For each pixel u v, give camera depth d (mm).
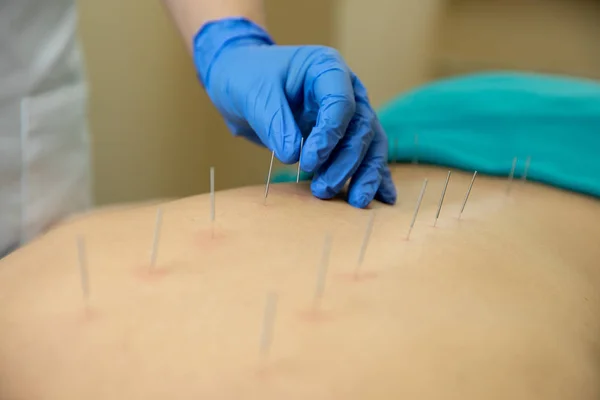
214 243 624
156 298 505
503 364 455
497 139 1090
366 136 840
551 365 474
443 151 1114
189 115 1989
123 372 413
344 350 441
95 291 517
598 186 969
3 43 1007
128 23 1709
